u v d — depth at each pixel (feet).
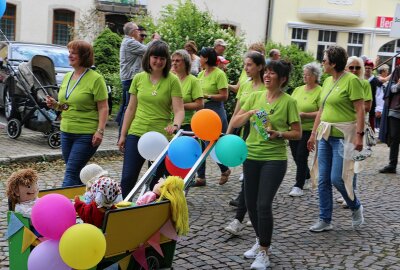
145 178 16.21
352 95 19.40
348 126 19.66
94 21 73.00
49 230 11.56
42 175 26.45
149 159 17.39
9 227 13.10
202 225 20.20
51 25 72.38
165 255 14.64
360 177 30.99
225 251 17.69
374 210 23.82
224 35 43.37
